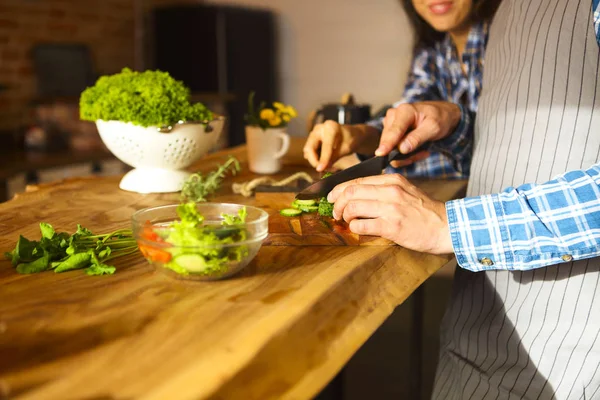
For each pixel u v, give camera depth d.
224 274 0.84
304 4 5.11
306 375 0.67
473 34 1.80
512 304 1.21
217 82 4.65
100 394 0.56
